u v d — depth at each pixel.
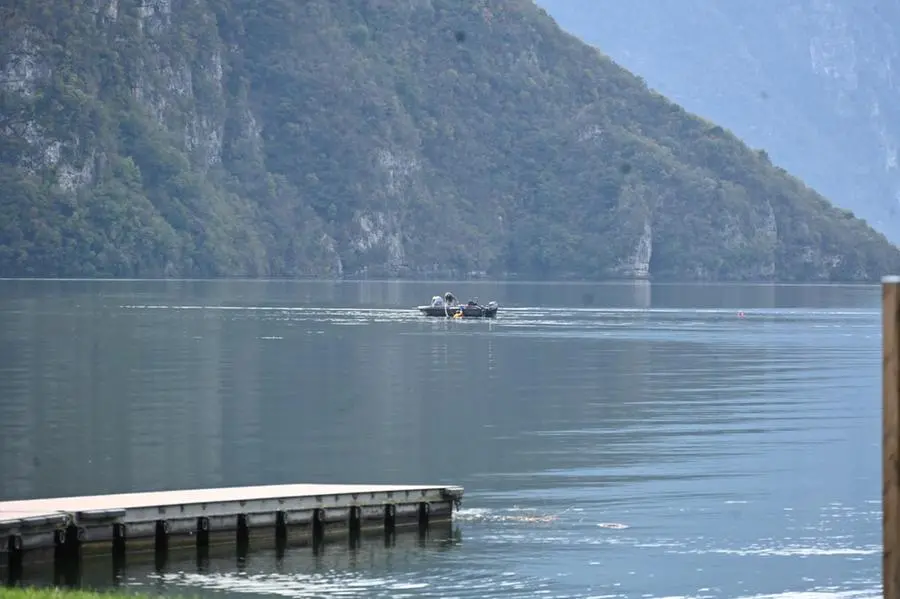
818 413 182.25
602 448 153.50
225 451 150.25
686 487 132.38
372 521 114.44
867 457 148.00
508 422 173.62
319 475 137.50
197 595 95.00
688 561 107.31
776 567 106.00
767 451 151.75
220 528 109.00
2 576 101.06
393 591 99.69
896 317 64.38
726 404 192.00
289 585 100.56
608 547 110.81
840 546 111.81
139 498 111.06
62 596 84.38
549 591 100.06
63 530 104.00
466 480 135.38
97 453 147.88
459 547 110.12
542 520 118.81
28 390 197.38
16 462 142.50
